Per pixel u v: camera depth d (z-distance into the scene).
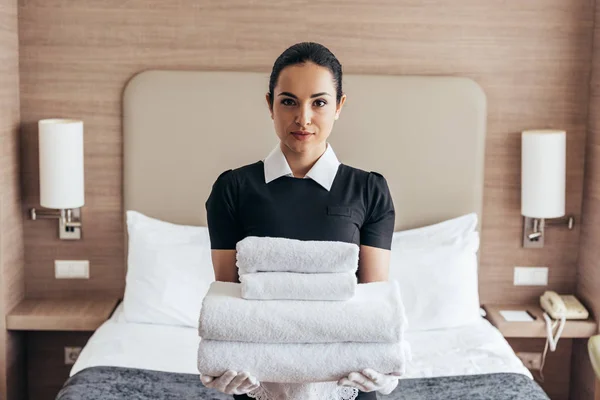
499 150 3.49
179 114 3.36
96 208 3.47
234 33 3.38
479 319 3.24
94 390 2.56
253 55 3.39
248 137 3.38
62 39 3.37
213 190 1.73
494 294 3.58
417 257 3.23
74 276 3.52
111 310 3.40
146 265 3.21
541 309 3.50
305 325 1.45
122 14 3.36
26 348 3.55
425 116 3.38
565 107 3.47
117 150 3.44
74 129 3.24
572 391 3.62
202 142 3.37
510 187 3.50
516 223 3.53
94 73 3.39
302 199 1.68
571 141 3.49
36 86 3.39
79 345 3.57
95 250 3.51
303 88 1.57
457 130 3.39
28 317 3.28
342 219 1.67
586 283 3.46
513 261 3.56
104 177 3.45
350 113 3.37
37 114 3.41
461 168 3.42
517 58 3.43
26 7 3.35
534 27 3.42
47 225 3.48
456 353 2.93
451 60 3.43
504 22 3.41
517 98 3.46
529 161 3.33
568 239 3.55
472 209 3.44
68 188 3.26
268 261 1.50
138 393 2.55
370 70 3.42
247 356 1.47
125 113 3.37
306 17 3.38
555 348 3.47
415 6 3.39
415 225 3.44
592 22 3.41
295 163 1.70
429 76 3.40
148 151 3.38
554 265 3.57
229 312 1.46
